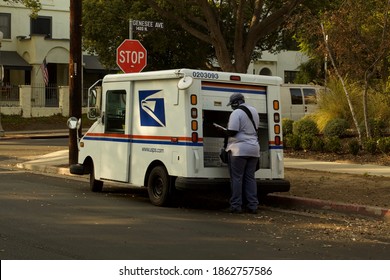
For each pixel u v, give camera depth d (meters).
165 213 13.85
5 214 13.17
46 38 53.03
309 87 35.00
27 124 46.19
